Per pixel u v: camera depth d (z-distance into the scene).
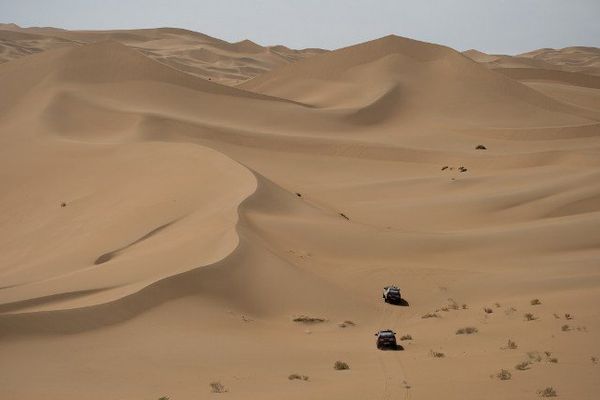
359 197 110.75
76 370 35.12
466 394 28.25
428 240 76.12
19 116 150.88
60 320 42.03
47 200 104.38
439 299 61.03
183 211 85.00
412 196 110.31
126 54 180.38
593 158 124.75
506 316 50.75
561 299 54.69
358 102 187.00
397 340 45.38
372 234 76.50
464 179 117.00
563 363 33.75
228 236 65.50
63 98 156.00
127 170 107.56
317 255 69.88
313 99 198.38
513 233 79.12
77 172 112.19
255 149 142.75
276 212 81.12
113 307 45.62
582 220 83.50
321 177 129.38
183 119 149.88
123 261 63.88
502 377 30.88
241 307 53.16
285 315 54.00
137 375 34.62
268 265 60.44
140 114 147.62
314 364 37.97
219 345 41.75
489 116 182.25
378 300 60.28
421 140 158.75
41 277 68.56
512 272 67.50
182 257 62.56
